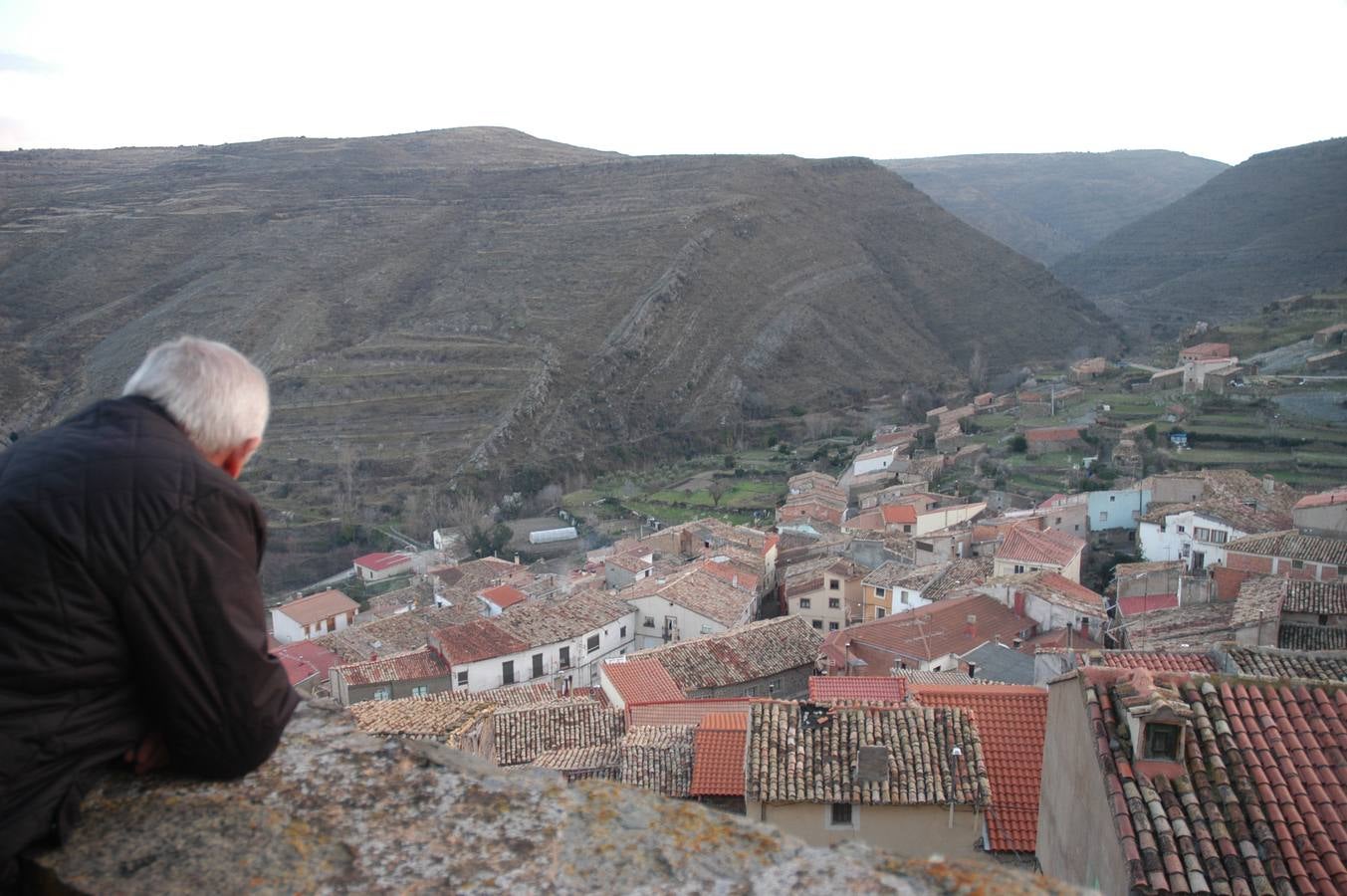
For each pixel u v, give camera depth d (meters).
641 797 3.48
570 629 40.59
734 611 43.81
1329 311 97.44
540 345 112.12
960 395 117.81
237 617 3.30
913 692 17.12
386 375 104.44
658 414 108.50
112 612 3.14
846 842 3.21
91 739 3.22
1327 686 9.28
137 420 3.46
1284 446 67.62
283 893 2.94
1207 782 8.61
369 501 85.94
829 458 97.31
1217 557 42.72
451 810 3.37
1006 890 2.87
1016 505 65.12
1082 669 10.09
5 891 3.09
